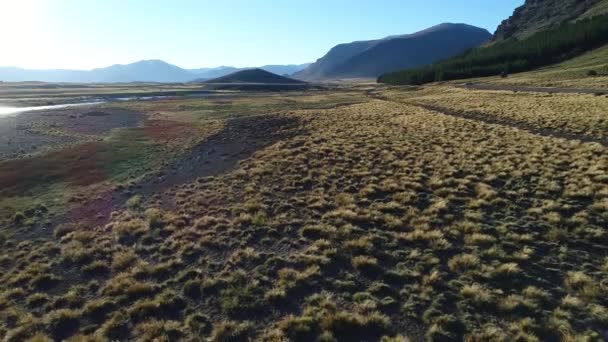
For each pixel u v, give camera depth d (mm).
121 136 51625
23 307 13539
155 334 11547
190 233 18906
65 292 14523
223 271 15070
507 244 15648
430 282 13375
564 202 19141
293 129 46719
